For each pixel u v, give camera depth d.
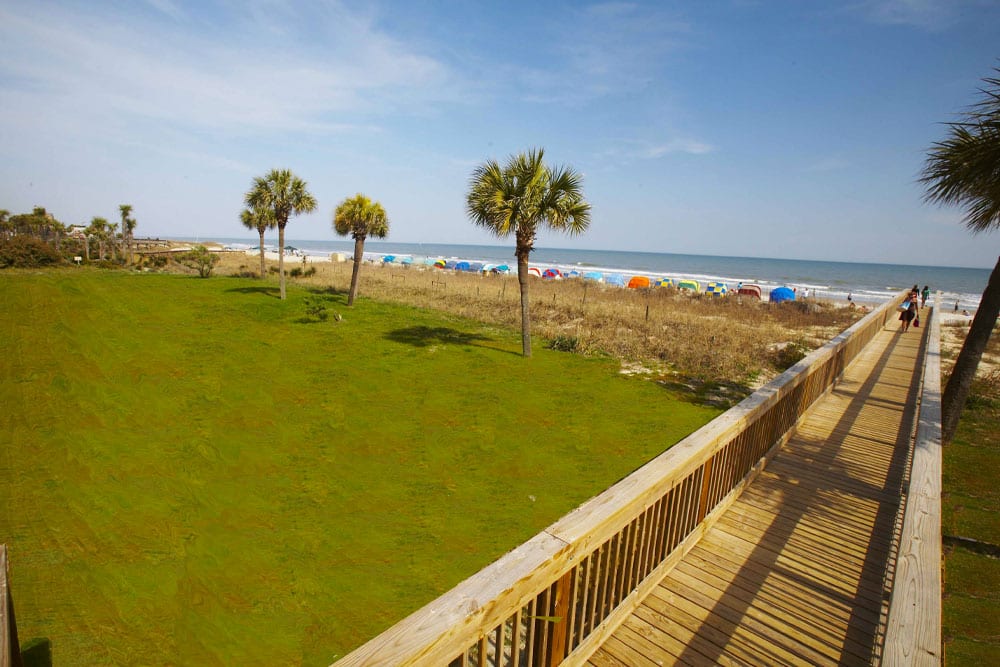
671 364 13.45
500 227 12.81
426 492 6.45
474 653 3.79
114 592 4.46
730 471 4.30
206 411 9.11
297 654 3.82
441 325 18.30
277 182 20.72
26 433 7.88
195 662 3.71
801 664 2.63
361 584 4.65
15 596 4.35
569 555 2.03
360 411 9.34
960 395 7.77
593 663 2.55
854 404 7.68
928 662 1.52
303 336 15.52
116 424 8.40
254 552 5.12
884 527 4.09
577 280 41.41
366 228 21.08
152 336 14.67
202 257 33.00
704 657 2.64
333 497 6.29
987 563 4.98
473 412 9.41
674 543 3.39
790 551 3.71
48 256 35.47
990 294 7.27
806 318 23.44
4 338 13.60
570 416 9.30
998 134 5.61
